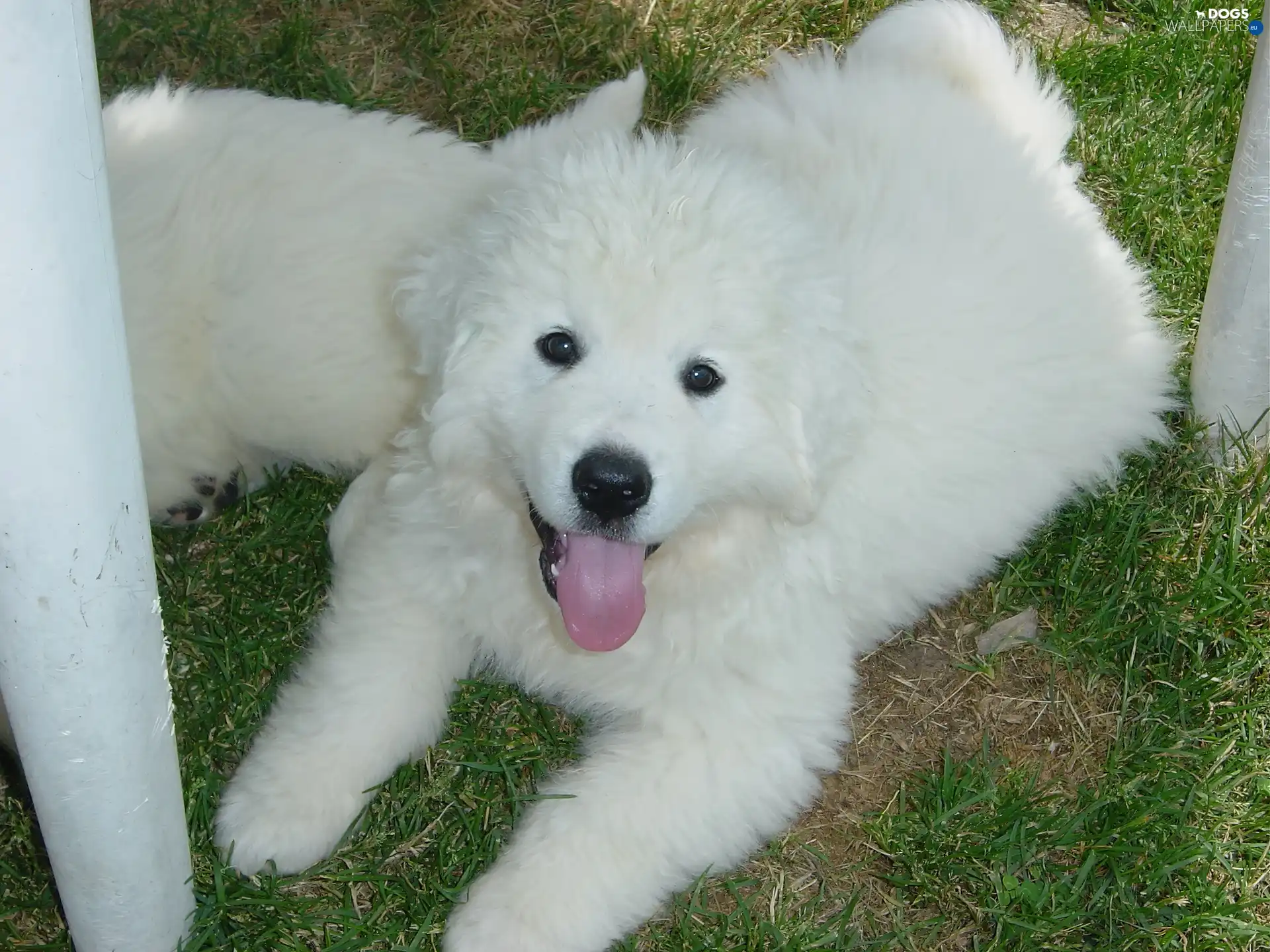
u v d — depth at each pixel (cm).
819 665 118
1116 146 154
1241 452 135
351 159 126
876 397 115
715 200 107
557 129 131
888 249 122
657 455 104
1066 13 169
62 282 85
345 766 115
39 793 97
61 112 84
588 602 109
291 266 123
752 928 113
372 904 113
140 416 123
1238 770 120
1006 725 125
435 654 120
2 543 89
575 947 110
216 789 115
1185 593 128
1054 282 126
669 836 113
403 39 156
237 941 109
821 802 121
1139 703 125
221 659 121
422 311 112
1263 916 116
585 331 105
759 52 160
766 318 106
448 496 115
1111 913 114
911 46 141
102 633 92
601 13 159
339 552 125
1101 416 129
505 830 116
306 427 127
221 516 130
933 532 122
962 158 130
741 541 112
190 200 122
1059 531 132
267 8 157
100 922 103
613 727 120
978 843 117
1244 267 127
